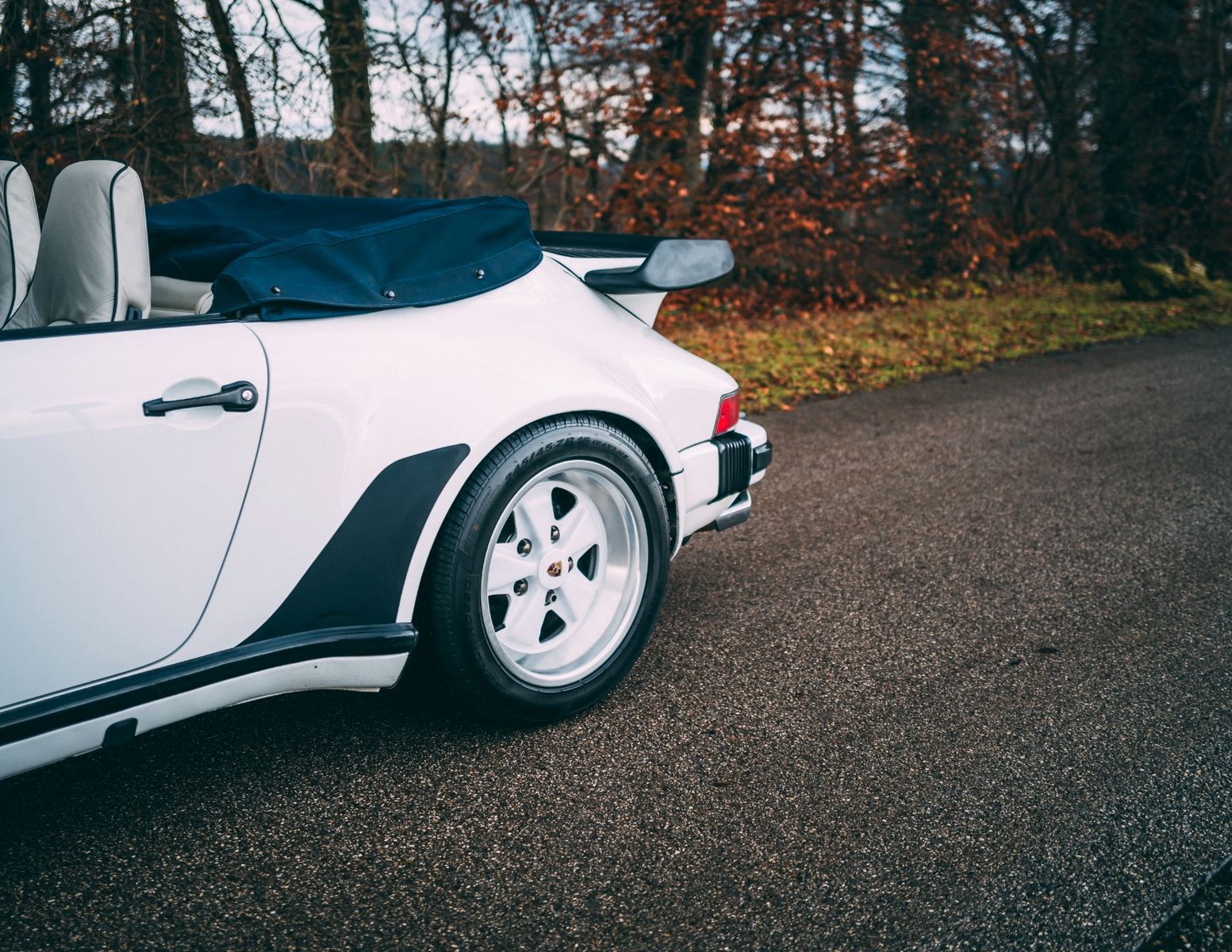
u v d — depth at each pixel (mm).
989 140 15078
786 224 11195
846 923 1839
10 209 2363
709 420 2879
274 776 2289
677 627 3178
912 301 12805
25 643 1684
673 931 1816
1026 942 1791
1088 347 9562
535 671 2484
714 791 2254
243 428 1897
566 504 2564
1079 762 2395
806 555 3857
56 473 1679
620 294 2785
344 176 7992
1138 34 14703
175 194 7191
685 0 10133
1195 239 15391
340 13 7676
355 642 2105
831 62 11492
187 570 1860
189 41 6801
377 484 2068
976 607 3350
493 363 2295
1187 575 3639
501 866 1987
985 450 5562
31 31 6223
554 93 9672
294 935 1787
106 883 1913
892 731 2533
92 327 1824
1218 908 1884
